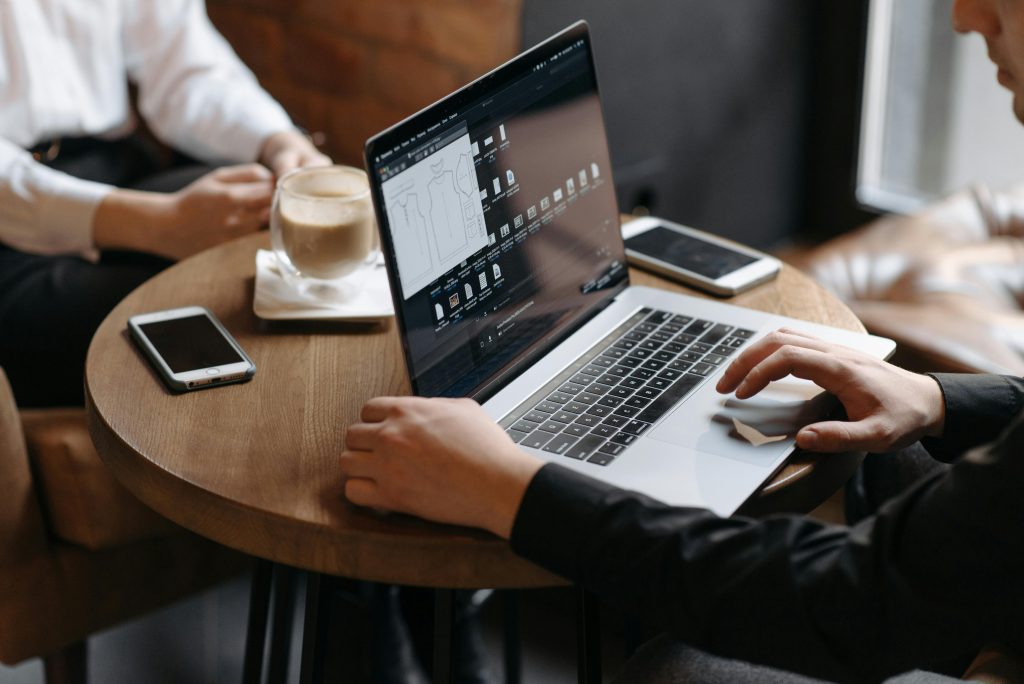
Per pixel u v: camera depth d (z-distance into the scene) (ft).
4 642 4.33
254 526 2.84
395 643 5.25
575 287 3.73
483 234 3.34
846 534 2.54
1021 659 3.14
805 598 2.39
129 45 5.98
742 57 8.76
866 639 2.37
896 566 2.35
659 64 8.07
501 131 3.42
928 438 3.26
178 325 3.68
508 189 3.44
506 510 2.66
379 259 4.15
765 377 3.12
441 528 2.78
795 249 9.95
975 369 4.88
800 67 9.30
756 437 3.10
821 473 3.07
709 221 9.14
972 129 9.03
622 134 8.04
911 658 2.43
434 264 3.16
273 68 7.99
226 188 4.86
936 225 6.68
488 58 6.82
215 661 5.65
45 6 5.52
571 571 2.61
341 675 5.49
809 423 3.17
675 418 3.19
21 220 5.08
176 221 4.87
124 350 3.58
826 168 9.77
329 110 7.77
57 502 4.28
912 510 2.40
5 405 4.01
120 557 4.47
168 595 4.67
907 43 9.11
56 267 5.13
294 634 5.78
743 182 9.30
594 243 3.84
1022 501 2.24
